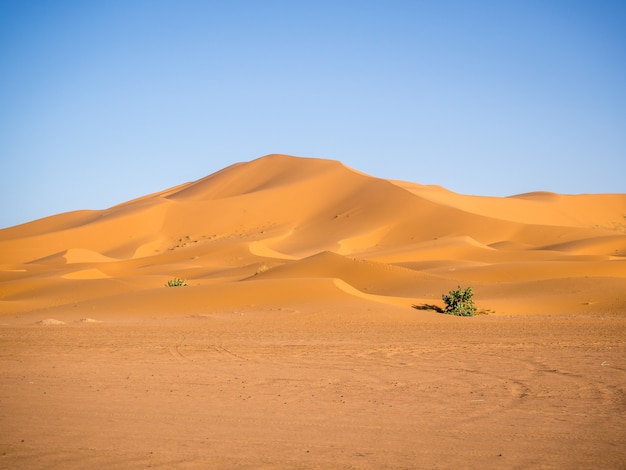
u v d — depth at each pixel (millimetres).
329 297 43812
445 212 129375
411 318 36219
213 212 148875
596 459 9484
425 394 14672
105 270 92000
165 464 9133
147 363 20047
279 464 9188
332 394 14711
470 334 28766
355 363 19938
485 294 52688
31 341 26703
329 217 141000
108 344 25500
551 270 66250
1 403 13539
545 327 31688
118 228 145000
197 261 102812
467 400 13945
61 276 69875
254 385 15938
